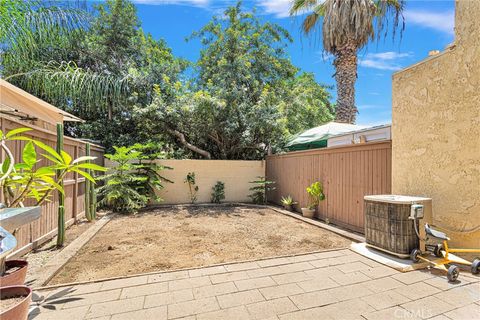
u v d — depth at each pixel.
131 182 6.95
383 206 3.17
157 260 3.16
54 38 5.78
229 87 8.43
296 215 6.07
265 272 2.73
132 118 8.28
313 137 7.09
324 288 2.36
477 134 2.85
